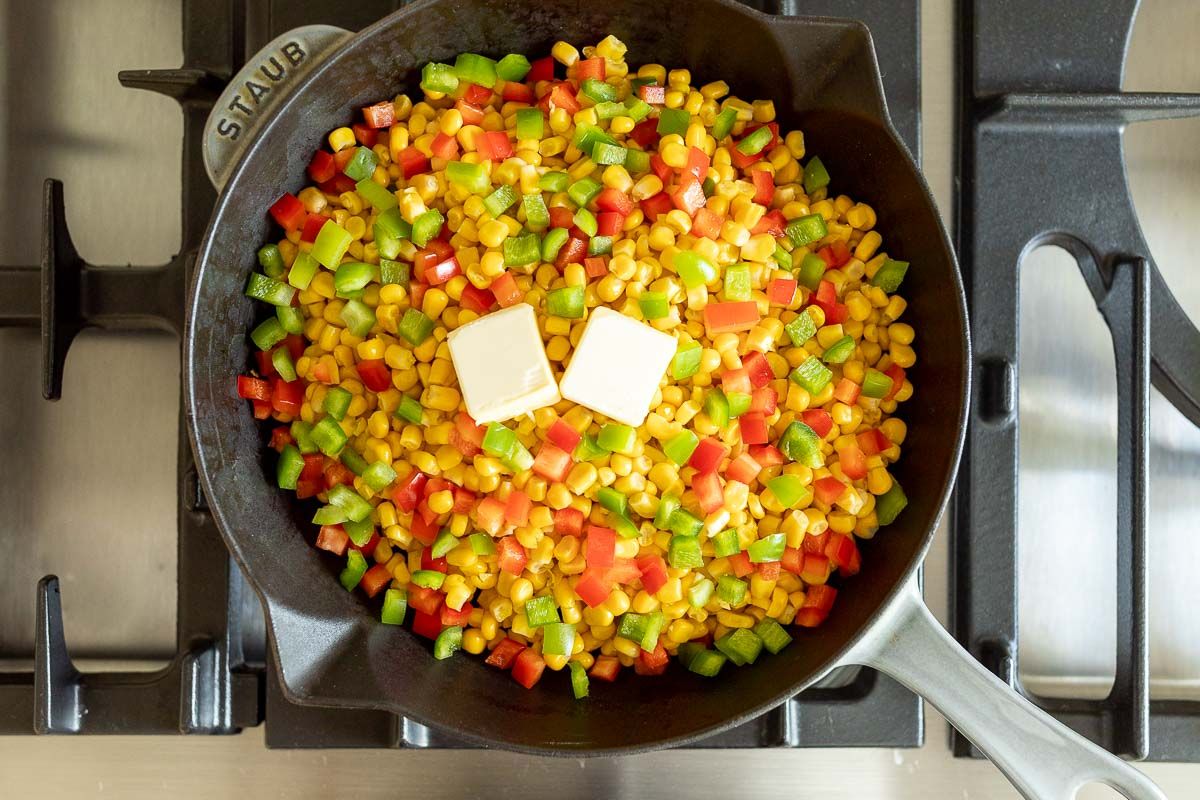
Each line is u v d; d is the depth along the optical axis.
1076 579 0.63
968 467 0.59
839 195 0.58
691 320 0.54
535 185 0.54
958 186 0.61
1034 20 0.59
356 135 0.56
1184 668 0.63
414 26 0.53
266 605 0.52
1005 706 0.52
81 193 0.62
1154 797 0.51
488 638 0.56
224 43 0.58
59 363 0.56
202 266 0.51
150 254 0.62
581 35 0.56
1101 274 0.59
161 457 0.62
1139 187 0.63
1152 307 0.59
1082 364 0.63
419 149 0.55
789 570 0.55
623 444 0.53
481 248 0.54
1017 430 0.58
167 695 0.57
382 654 0.55
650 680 0.56
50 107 0.62
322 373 0.55
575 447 0.54
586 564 0.54
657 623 0.54
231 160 0.54
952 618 0.60
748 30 0.53
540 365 0.53
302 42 0.54
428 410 0.54
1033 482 0.63
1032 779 0.52
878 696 0.58
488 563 0.55
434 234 0.55
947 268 0.52
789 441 0.54
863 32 0.52
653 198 0.55
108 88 0.62
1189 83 0.64
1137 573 0.56
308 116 0.54
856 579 0.56
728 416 0.54
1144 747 0.56
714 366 0.54
